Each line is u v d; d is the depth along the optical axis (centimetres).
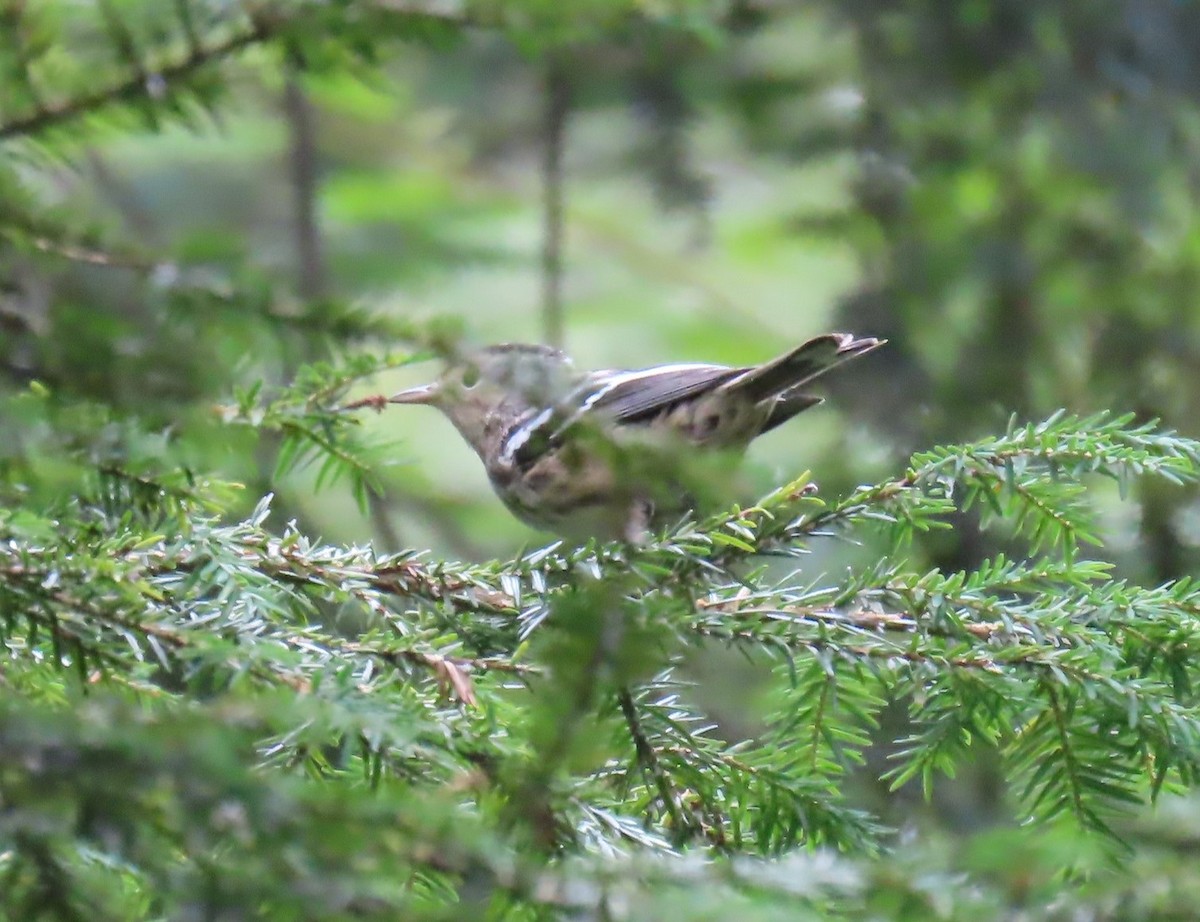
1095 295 1441
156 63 492
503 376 466
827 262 2162
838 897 411
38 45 482
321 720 513
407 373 1939
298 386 607
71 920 409
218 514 688
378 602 686
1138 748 651
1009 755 662
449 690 616
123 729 411
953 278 1419
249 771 430
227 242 456
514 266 1681
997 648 661
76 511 630
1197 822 565
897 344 1378
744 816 669
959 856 400
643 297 2097
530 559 706
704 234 1469
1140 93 1421
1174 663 664
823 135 1455
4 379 449
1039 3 1400
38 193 458
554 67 1362
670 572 675
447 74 1509
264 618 626
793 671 649
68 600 577
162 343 450
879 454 1325
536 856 464
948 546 1219
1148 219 1414
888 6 1401
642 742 662
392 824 418
